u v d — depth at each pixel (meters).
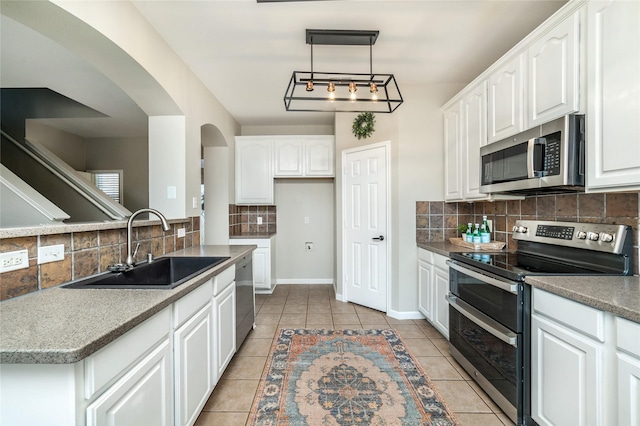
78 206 3.82
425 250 3.02
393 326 3.06
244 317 2.62
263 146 4.38
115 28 1.77
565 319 1.34
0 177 2.02
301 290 4.44
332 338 2.79
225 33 2.25
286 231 4.85
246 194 4.38
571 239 1.85
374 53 2.56
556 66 1.64
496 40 2.38
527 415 1.59
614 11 1.31
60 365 0.81
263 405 1.85
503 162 2.07
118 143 5.19
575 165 1.52
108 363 0.92
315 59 2.64
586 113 1.47
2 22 1.95
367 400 1.89
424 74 2.96
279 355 2.47
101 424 0.89
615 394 1.12
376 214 3.52
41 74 2.76
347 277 3.88
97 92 3.19
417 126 3.24
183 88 2.67
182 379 1.41
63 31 1.65
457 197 2.87
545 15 2.07
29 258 1.26
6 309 1.08
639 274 1.54
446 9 2.00
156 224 2.27
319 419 1.72
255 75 2.96
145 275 1.92
